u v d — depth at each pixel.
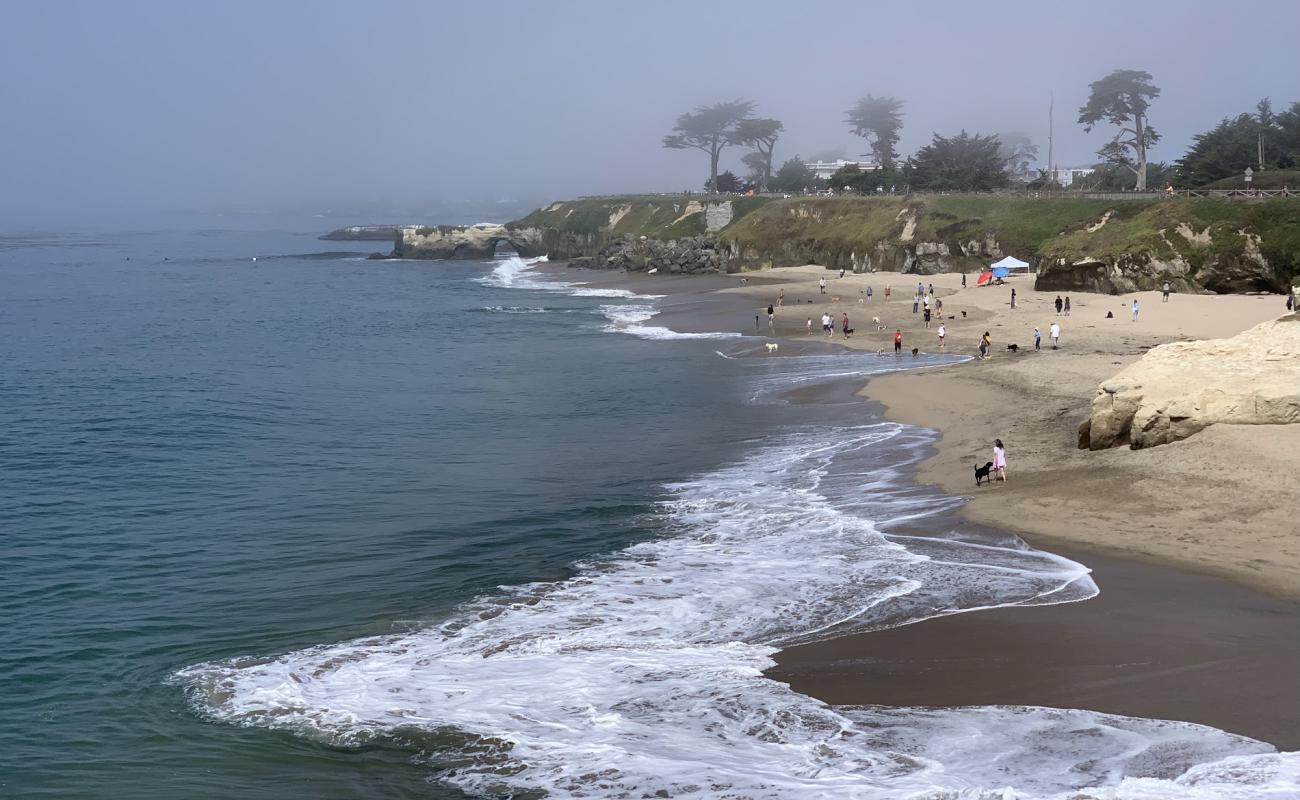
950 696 17.36
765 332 72.75
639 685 18.48
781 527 28.02
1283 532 24.09
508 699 18.20
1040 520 26.81
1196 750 14.94
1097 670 17.91
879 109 198.88
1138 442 31.94
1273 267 77.75
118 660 20.78
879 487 31.77
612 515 30.05
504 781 15.46
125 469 37.31
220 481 35.50
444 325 85.44
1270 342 34.28
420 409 48.91
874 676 18.33
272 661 20.45
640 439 41.00
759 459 36.62
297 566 26.47
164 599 24.28
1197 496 26.86
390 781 15.67
